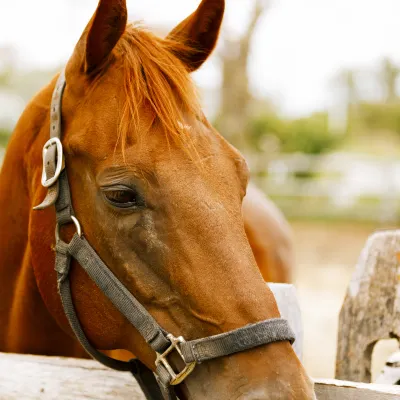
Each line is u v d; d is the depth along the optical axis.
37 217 1.84
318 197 15.26
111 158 1.55
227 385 1.43
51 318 2.17
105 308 1.64
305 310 7.18
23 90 31.50
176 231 1.49
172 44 1.84
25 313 2.16
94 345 1.73
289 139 18.06
